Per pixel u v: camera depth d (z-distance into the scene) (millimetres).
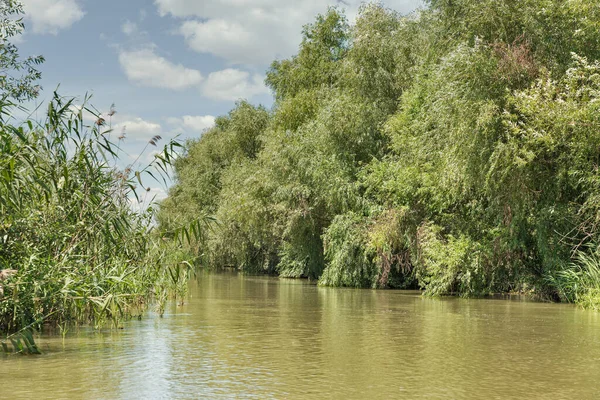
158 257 12945
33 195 9133
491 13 16859
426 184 19109
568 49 16547
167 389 5879
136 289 12234
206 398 5551
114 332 9766
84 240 10172
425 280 18828
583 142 14570
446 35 19516
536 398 5676
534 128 14953
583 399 5645
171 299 16328
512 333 10023
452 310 13969
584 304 14766
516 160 14898
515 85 16203
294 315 12664
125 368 6875
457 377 6543
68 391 5750
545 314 13102
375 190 23547
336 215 23844
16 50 16406
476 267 17719
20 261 9031
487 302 16344
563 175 15922
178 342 8805
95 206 10016
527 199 16578
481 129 15734
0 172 7641
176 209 44625
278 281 28344
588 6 14711
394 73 25359
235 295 18578
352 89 25688
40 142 9164
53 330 9898
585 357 7797
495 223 18484
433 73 19172
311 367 7051
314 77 34469
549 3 16047
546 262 16938
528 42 16500
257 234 33281
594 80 14242
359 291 21078
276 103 37531
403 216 20781
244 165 35250
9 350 7938
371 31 25547
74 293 9305
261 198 28859
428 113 19016
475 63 15844
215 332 9898
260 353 7945
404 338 9383
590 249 16094
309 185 26391
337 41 35812
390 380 6379
